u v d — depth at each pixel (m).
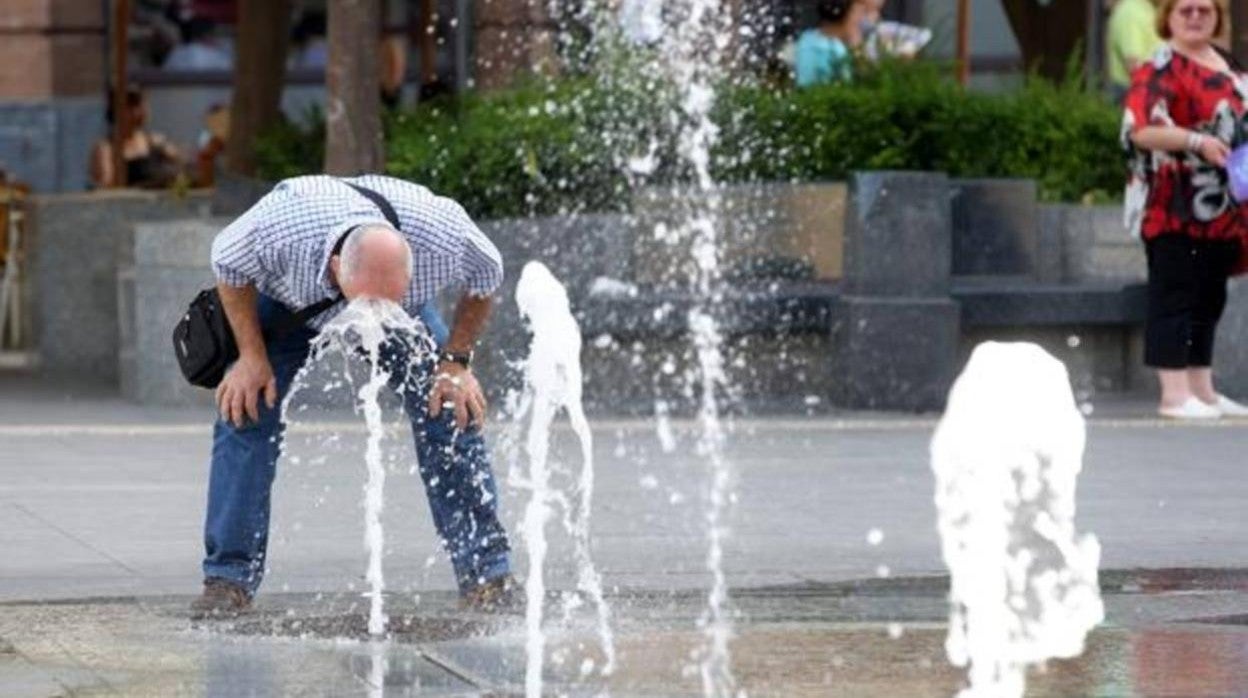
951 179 31.30
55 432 27.02
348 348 16.84
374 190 16.36
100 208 34.50
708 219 29.94
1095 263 31.23
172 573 18.59
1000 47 48.78
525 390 28.31
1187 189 27.80
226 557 16.95
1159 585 18.16
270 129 34.78
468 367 16.95
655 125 30.44
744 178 30.97
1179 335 28.16
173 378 29.52
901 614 16.95
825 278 30.41
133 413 28.94
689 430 26.91
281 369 16.84
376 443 16.83
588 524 20.77
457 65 38.72
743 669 15.02
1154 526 20.95
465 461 17.00
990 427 15.34
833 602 17.42
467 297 16.73
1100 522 21.12
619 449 25.33
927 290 28.83
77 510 21.58
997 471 15.42
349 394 27.86
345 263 15.99
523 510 21.39
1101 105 32.84
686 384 29.05
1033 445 15.48
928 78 32.56
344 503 21.72
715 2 31.22
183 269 29.06
